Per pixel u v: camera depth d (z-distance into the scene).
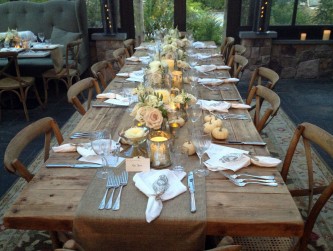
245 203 1.07
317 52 5.05
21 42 4.18
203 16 5.55
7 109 4.07
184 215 1.00
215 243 1.33
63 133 3.31
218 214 1.01
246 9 4.98
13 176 2.56
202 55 3.49
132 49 4.46
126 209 1.04
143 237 1.02
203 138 1.31
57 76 4.09
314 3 4.98
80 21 4.87
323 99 4.27
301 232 0.99
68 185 1.18
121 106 1.98
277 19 5.09
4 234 1.94
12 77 3.53
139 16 5.18
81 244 1.04
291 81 5.09
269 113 1.81
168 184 1.15
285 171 1.55
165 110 1.46
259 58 5.04
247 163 1.29
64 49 4.76
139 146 1.36
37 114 3.90
